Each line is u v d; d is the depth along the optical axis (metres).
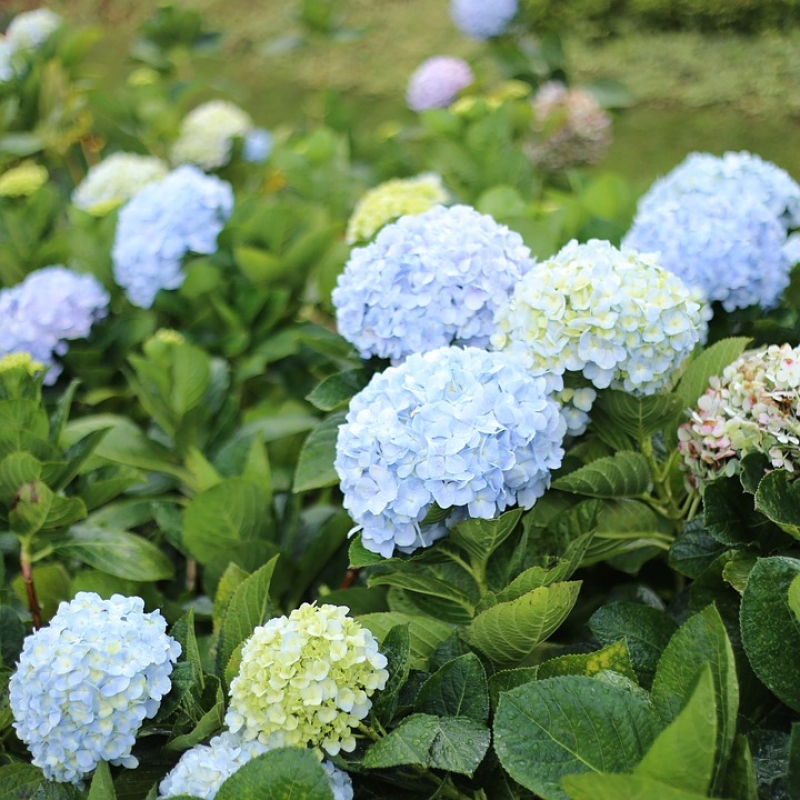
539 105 2.38
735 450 1.30
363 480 1.25
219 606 1.38
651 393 1.32
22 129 2.65
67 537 1.48
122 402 1.82
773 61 4.80
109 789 1.20
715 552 1.33
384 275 1.39
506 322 1.35
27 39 2.82
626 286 1.30
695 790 1.09
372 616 1.31
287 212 1.83
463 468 1.23
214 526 1.51
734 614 1.29
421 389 1.27
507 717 1.14
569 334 1.30
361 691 1.20
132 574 1.46
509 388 1.27
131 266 1.79
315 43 3.07
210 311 1.81
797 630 1.18
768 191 1.56
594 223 1.66
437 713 1.24
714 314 1.56
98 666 1.21
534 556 1.35
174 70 3.01
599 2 5.39
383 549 1.27
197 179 1.84
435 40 5.96
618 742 1.14
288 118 5.45
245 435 1.66
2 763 1.34
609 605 1.30
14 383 1.49
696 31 5.17
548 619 1.24
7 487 1.42
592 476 1.32
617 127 4.64
